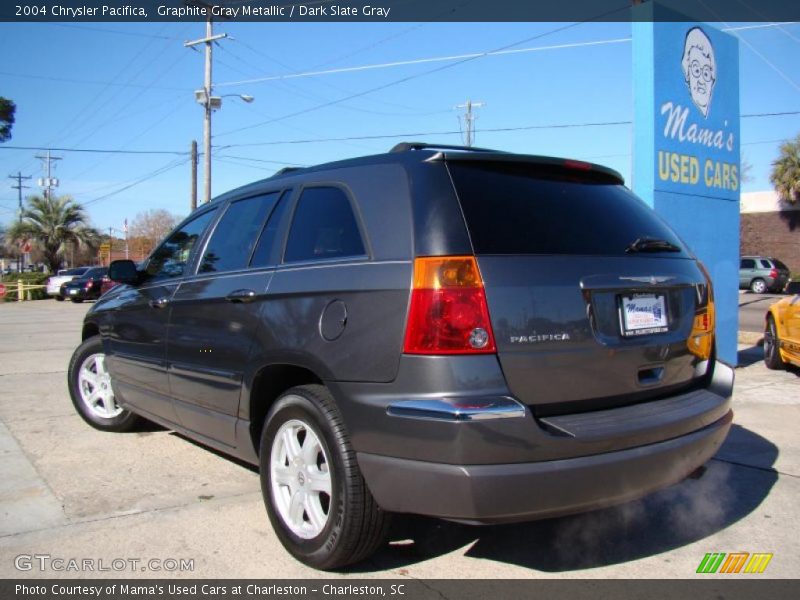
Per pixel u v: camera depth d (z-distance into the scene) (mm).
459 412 2633
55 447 5238
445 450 2656
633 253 3322
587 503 2801
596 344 2979
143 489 4316
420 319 2764
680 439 3092
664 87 7785
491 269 2820
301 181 3777
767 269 29469
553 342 2857
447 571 3260
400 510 2842
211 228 4461
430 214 2941
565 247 3086
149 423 5867
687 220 8164
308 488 3271
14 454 5047
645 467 2916
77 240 48125
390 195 3133
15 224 47562
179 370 4332
